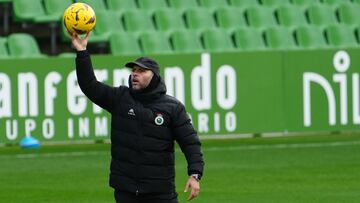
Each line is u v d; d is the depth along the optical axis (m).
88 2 60.41
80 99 50.59
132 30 59.03
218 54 53.06
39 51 60.28
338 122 55.75
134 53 56.41
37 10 59.12
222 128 53.44
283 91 54.56
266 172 41.53
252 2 66.00
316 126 55.34
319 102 55.34
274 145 51.25
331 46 62.59
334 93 55.56
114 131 22.14
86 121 50.78
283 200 34.16
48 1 59.00
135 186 21.92
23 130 49.88
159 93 22.09
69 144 51.19
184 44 57.75
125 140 21.95
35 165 43.75
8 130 49.59
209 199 34.50
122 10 60.78
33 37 60.22
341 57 55.62
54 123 50.34
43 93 50.06
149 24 59.81
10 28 61.41
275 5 65.81
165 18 60.09
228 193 35.84
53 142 50.66
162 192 22.08
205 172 41.56
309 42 61.97
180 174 41.16
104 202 33.91
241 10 62.69
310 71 55.06
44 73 50.00
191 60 52.47
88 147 50.00
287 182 38.62
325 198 34.59
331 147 50.47
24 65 49.66
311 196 35.03
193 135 22.22
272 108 54.34
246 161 45.16
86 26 21.62
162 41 57.50
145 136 21.91
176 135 22.19
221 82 53.16
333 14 66.31
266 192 36.03
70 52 61.31
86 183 38.44
